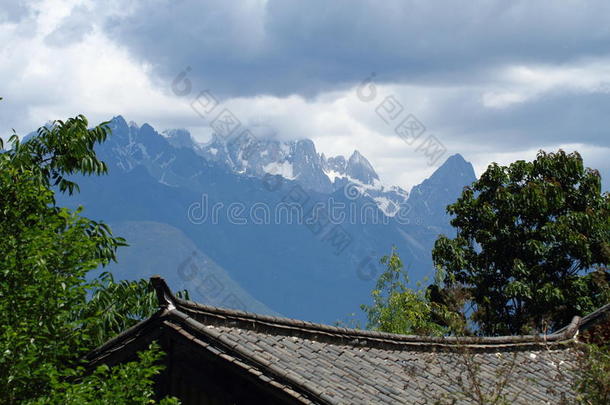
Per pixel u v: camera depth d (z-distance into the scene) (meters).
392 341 20.55
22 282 16.77
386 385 17.95
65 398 15.06
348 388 16.89
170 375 16.45
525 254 44.56
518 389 20.23
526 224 45.62
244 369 15.84
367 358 19.31
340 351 19.06
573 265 44.88
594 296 42.66
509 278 45.22
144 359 15.45
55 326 16.77
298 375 16.33
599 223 44.47
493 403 16.72
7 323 16.36
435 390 18.69
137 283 24.41
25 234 17.50
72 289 17.22
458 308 18.22
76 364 17.08
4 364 15.60
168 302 16.45
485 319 44.19
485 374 20.66
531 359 22.72
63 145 25.62
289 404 15.67
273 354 17.03
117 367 15.66
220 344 16.09
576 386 16.06
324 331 19.16
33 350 15.77
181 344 16.39
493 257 45.31
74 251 17.62
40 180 24.16
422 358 20.56
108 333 23.28
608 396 15.57
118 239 24.16
